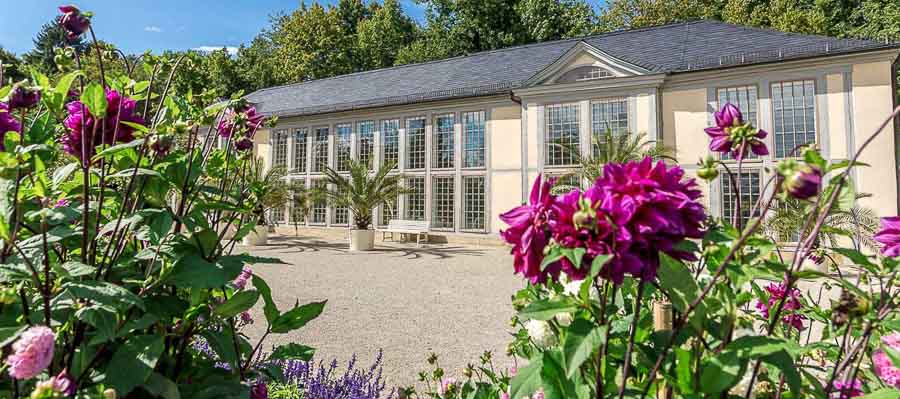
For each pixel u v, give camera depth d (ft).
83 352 3.77
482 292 27.12
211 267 4.15
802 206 3.27
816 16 80.53
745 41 48.57
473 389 6.99
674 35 56.80
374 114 64.75
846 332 3.30
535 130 52.47
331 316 20.94
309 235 68.44
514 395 3.43
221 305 4.32
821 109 41.16
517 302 4.52
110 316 3.59
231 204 5.17
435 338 17.48
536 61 62.85
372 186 51.83
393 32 124.26
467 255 46.47
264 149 73.82
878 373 3.59
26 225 3.86
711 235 3.10
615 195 2.78
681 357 2.96
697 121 45.55
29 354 2.63
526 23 106.42
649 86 46.75
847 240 28.09
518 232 3.02
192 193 5.04
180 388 4.52
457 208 58.18
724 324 3.07
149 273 4.09
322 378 9.08
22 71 4.39
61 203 4.46
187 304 4.55
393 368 14.03
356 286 28.99
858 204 38.96
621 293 4.64
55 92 3.76
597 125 49.47
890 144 38.60
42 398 2.47
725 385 2.73
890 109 38.88
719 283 3.10
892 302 3.46
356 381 9.42
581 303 3.08
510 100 55.36
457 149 58.54
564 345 2.85
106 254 3.96
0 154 3.15
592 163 40.14
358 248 50.96
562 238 2.75
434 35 115.55
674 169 2.92
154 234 4.07
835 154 40.47
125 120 4.43
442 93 59.67
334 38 120.06
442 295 26.18
